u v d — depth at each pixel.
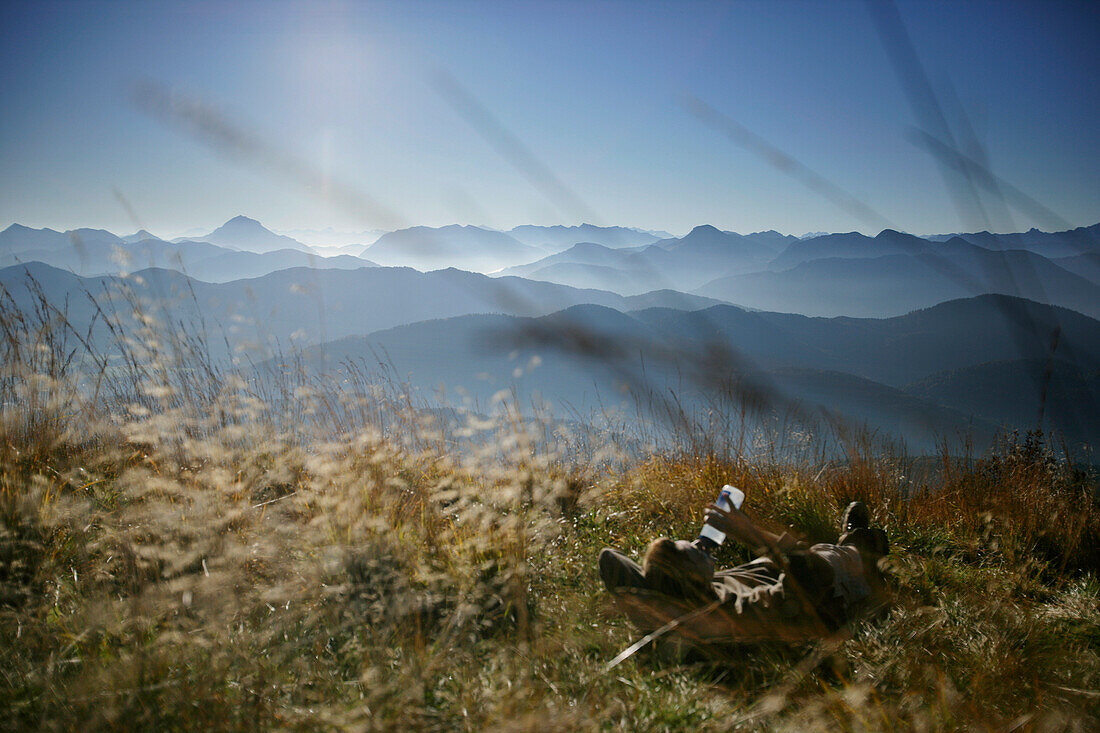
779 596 3.35
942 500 5.18
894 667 2.91
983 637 3.17
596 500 4.75
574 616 3.35
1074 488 5.01
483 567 3.54
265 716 2.36
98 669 2.44
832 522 4.66
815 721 2.46
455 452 4.32
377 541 3.44
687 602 3.26
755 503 4.76
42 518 3.39
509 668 2.70
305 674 2.63
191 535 3.19
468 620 3.08
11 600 3.04
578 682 2.70
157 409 3.92
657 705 2.68
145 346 3.79
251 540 3.38
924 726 2.37
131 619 2.66
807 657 3.06
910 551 4.62
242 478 3.74
